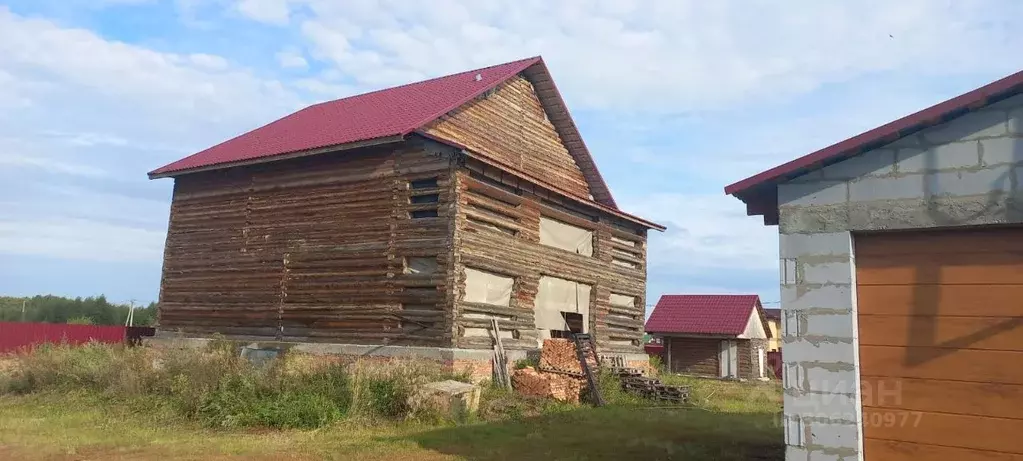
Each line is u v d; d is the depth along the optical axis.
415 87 22.98
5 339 22.56
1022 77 6.09
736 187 7.61
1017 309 6.23
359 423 12.46
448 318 15.95
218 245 20.08
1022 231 6.30
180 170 20.64
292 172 19.11
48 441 10.53
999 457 6.11
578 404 16.38
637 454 10.23
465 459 9.74
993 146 6.37
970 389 6.32
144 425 12.26
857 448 6.59
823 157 6.96
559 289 20.27
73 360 16.91
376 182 17.66
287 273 18.52
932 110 6.49
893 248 6.84
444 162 16.72
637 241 24.47
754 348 36.44
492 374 16.69
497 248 17.62
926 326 6.58
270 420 12.31
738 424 13.84
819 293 6.96
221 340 17.53
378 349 16.44
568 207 20.94
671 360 37.88
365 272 17.28
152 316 56.66
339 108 23.64
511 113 20.88
